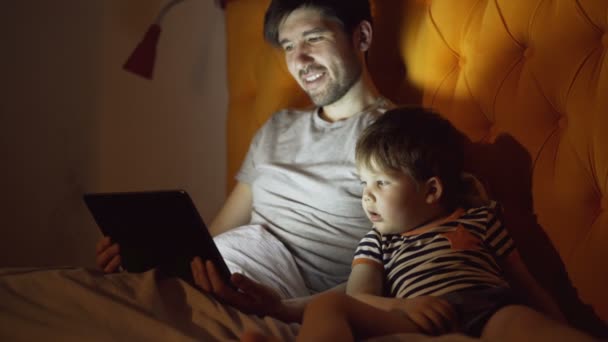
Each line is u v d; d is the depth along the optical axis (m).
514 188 1.33
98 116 1.98
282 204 1.41
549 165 1.27
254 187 1.49
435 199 1.11
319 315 0.80
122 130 2.03
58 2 1.99
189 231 1.00
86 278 0.97
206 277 1.01
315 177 1.38
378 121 1.17
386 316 0.86
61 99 1.99
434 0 1.55
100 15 1.99
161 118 2.11
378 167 1.11
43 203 1.98
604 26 1.19
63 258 2.02
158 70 2.08
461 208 1.13
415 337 0.79
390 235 1.13
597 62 1.20
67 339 0.82
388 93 1.65
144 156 2.07
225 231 1.55
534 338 0.76
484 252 1.04
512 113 1.34
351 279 1.11
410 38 1.59
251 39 1.98
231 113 2.00
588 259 1.17
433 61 1.53
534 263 1.27
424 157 1.10
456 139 1.18
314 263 1.33
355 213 1.34
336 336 0.74
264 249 1.30
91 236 2.06
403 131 1.12
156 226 1.04
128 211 1.06
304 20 1.45
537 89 1.29
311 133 1.47
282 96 1.83
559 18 1.26
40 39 1.98
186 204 0.97
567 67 1.24
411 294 1.00
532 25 1.32
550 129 1.29
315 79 1.46
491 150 1.38
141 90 2.06
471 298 0.93
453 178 1.13
